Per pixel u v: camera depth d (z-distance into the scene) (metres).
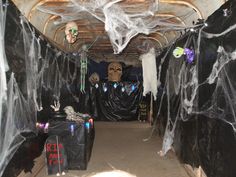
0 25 2.61
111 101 10.88
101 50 9.91
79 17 4.91
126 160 5.55
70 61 7.91
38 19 4.48
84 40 7.72
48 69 5.16
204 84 3.61
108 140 7.34
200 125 3.83
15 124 3.23
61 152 4.69
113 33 6.09
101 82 10.90
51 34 5.65
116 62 11.27
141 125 9.77
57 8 4.27
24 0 3.58
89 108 10.79
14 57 3.12
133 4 4.06
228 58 2.71
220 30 2.95
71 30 4.95
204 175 3.85
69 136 4.85
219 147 3.02
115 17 4.79
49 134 4.83
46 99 5.03
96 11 4.45
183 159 4.96
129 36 6.32
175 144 5.62
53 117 5.16
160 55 7.65
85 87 10.46
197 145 4.00
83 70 8.90
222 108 2.91
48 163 4.66
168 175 4.71
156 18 4.86
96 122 10.46
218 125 3.04
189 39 4.53
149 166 5.18
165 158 5.70
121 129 8.98
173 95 5.79
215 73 3.13
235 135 2.55
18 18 3.22
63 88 6.85
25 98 3.62
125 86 10.86
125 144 6.90
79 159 4.89
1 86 2.65
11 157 3.16
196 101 4.04
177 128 5.40
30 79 3.85
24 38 3.51
